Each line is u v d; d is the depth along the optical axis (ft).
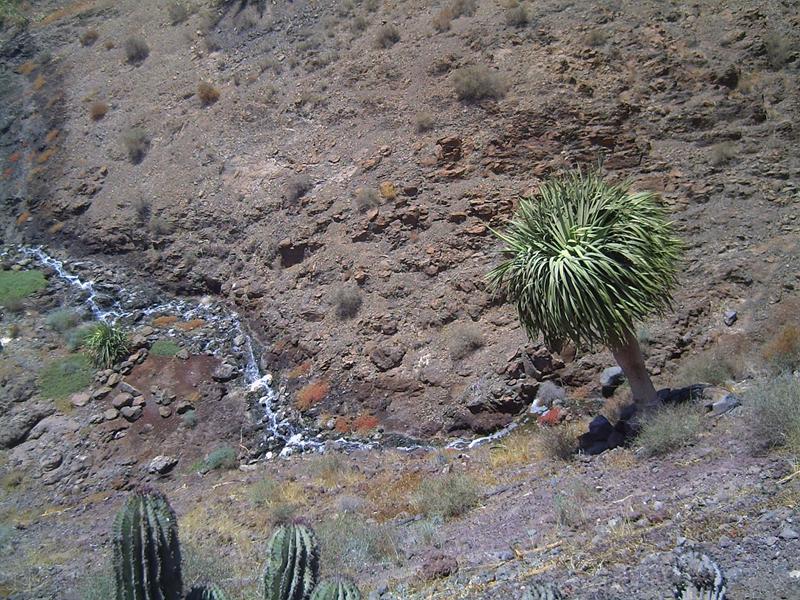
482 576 22.76
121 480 47.32
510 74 61.67
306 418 48.88
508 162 56.65
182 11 93.04
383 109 65.10
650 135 56.75
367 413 47.50
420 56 67.41
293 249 59.21
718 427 29.73
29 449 50.21
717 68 59.67
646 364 42.68
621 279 31.91
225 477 45.34
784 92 58.65
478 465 37.91
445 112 61.36
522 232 33.73
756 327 42.50
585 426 39.06
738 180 52.75
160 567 15.28
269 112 71.92
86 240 71.46
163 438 50.37
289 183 63.41
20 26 104.88
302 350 52.95
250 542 32.35
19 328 61.26
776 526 19.57
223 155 70.90
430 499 32.78
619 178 55.06
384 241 55.57
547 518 26.45
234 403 52.19
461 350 47.37
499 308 49.11
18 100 91.45
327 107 68.54
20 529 40.96
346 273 55.01
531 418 43.04
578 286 31.30
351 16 78.43
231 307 61.11
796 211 49.73
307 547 15.55
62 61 94.73
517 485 32.50
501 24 66.69
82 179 76.43
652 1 66.28
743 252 47.70
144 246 68.59
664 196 53.01
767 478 23.03
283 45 79.46
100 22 100.48
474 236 53.16
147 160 75.05
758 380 34.81
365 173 60.59
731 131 55.83
